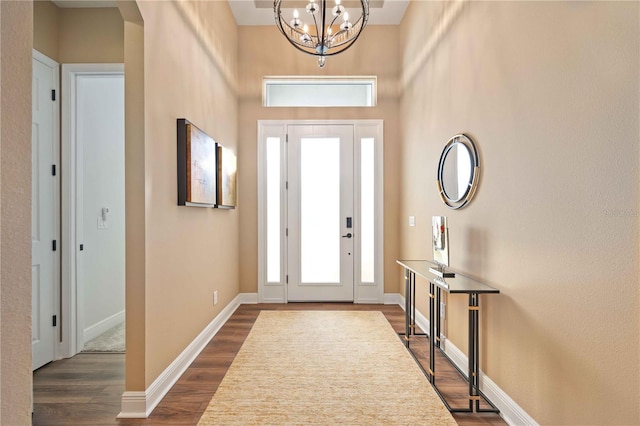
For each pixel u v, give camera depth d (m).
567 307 1.56
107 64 2.88
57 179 2.86
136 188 2.05
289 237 4.64
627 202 1.27
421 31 3.63
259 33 4.61
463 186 2.55
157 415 2.07
